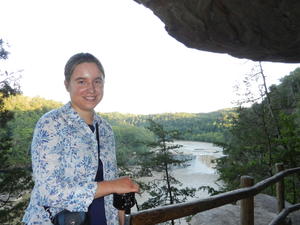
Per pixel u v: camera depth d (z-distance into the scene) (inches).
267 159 530.0
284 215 161.8
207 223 169.8
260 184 135.1
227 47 347.9
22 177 418.0
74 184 46.6
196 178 2074.3
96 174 52.7
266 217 183.5
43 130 48.2
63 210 47.6
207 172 2348.7
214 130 5349.4
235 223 169.0
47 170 46.1
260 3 275.3
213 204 95.2
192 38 350.3
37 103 2625.5
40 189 45.7
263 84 595.2
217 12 300.0
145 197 1279.5
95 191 46.3
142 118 6510.8
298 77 1172.5
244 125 628.7
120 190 48.3
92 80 52.5
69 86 53.6
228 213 182.5
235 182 567.2
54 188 45.2
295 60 363.3
